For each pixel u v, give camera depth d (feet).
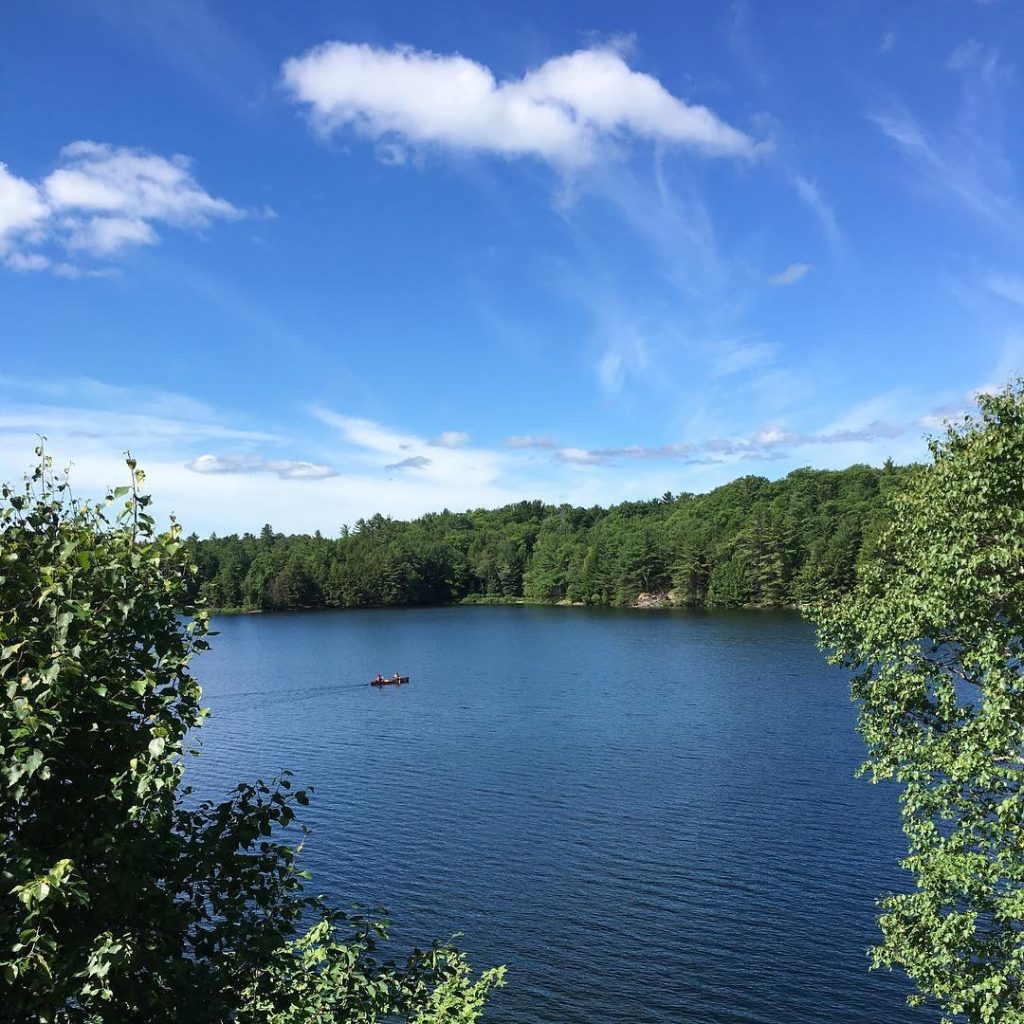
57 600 22.20
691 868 108.17
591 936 91.71
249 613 592.19
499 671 282.56
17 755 18.97
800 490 570.87
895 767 58.34
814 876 104.68
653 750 165.89
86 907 21.16
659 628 393.09
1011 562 51.26
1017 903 47.09
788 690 223.30
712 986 81.97
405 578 631.97
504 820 127.85
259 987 25.40
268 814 26.02
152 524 24.54
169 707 23.77
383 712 215.92
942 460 57.57
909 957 55.21
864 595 62.95
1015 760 51.06
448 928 93.91
